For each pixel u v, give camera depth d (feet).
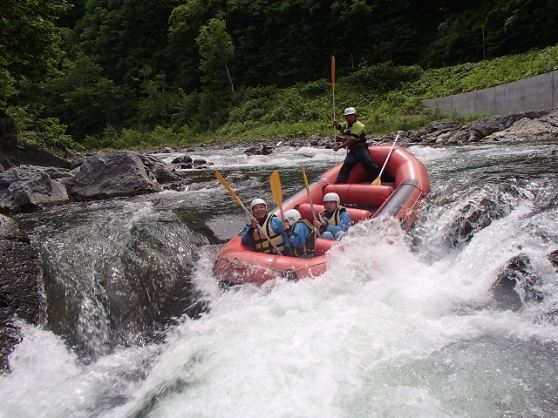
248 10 136.87
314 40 126.93
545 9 80.02
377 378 10.58
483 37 91.56
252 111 112.98
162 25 169.07
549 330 12.03
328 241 16.65
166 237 19.24
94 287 15.75
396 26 115.14
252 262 15.66
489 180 22.90
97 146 135.23
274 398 10.21
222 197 27.43
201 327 13.85
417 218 19.31
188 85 153.17
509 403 9.60
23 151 38.17
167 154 71.61
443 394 9.97
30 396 11.64
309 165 41.29
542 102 52.85
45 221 22.68
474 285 14.61
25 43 42.16
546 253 14.52
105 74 173.17
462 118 62.13
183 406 10.53
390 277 15.57
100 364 13.12
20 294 14.76
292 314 13.53
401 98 86.53
